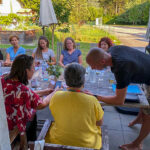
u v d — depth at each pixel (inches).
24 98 59.3
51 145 48.3
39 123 104.3
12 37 134.9
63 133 53.5
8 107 58.8
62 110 52.5
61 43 177.6
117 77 60.6
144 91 82.0
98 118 54.5
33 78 94.7
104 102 65.9
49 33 418.3
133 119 113.3
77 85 52.8
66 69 53.9
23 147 62.5
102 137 63.2
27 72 62.0
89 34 523.2
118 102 64.0
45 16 186.1
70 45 135.0
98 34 529.3
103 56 61.7
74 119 52.0
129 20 1125.1
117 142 92.4
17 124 59.7
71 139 52.9
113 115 117.9
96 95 67.1
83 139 52.7
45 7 183.9
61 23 278.7
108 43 122.3
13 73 60.7
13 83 59.7
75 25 699.4
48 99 66.0
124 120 112.3
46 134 62.8
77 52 137.6
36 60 131.6
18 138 69.3
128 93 74.2
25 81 62.4
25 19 637.9
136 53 65.2
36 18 287.1
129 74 59.3
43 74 95.9
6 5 684.1
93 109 52.6
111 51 66.1
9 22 609.3
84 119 51.9
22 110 59.6
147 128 78.9
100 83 87.9
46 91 75.9
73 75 52.1
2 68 113.8
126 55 62.0
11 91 58.5
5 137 39.8
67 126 52.7
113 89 78.8
